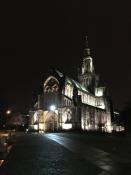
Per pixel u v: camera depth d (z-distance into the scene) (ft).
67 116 434.71
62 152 107.65
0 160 83.82
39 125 444.96
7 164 75.41
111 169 66.69
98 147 134.41
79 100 432.66
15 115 571.69
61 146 136.98
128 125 399.44
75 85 487.61
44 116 449.48
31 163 76.95
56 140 189.98
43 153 103.60
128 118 402.93
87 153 104.42
